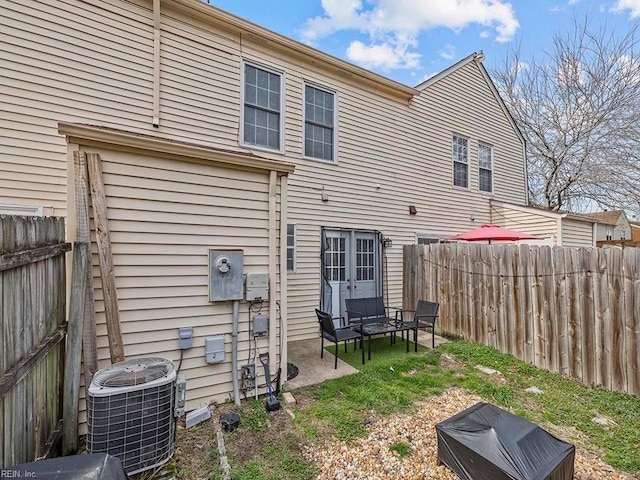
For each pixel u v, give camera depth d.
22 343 1.89
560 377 4.08
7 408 1.68
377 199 7.04
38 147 4.02
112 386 2.19
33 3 4.02
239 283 3.35
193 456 2.49
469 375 4.14
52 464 1.45
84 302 2.60
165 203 3.04
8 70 3.88
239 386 3.38
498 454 2.04
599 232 17.23
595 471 2.42
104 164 2.77
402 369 4.35
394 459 2.52
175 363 3.04
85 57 4.31
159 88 4.81
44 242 2.23
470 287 5.52
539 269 4.46
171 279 3.05
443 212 8.23
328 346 5.46
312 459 2.51
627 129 11.54
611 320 3.72
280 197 3.70
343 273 6.56
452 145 8.52
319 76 6.33
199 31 5.15
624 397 3.50
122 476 1.52
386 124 7.23
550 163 13.59
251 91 5.63
